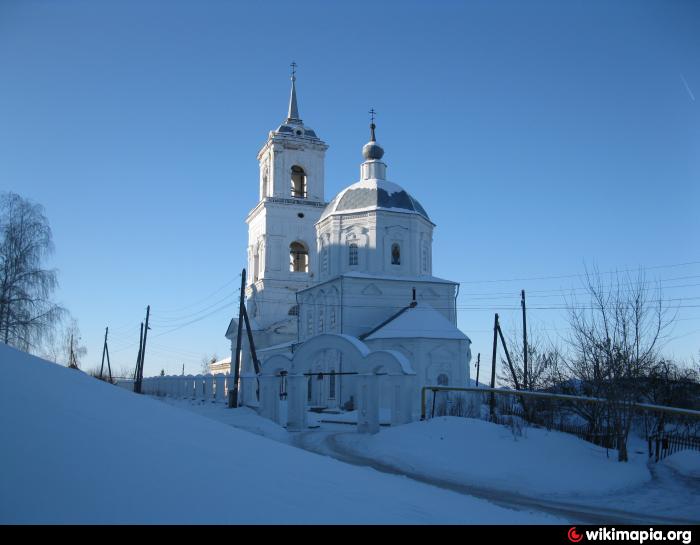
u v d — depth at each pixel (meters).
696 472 20.19
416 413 37.44
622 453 21.06
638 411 26.14
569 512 14.12
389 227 48.97
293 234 63.69
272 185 64.69
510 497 15.93
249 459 8.09
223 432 9.98
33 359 9.43
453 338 41.88
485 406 37.59
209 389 50.88
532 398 31.36
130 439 6.89
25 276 35.41
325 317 49.34
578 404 27.88
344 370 43.84
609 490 17.11
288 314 62.12
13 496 4.86
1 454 5.41
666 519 13.59
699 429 30.27
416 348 40.88
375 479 10.51
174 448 7.19
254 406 40.41
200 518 5.45
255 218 66.75
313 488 7.53
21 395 7.01
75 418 6.92
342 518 6.59
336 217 49.81
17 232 36.09
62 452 5.85
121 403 8.92
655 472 20.81
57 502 4.98
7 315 34.16
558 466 19.14
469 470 18.84
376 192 49.97
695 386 32.75
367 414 29.41
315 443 26.17
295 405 32.47
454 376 41.56
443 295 49.19
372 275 47.75
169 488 5.88
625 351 22.33
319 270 52.25
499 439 21.83
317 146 66.25
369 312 47.09
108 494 5.38
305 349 32.66
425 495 10.32
